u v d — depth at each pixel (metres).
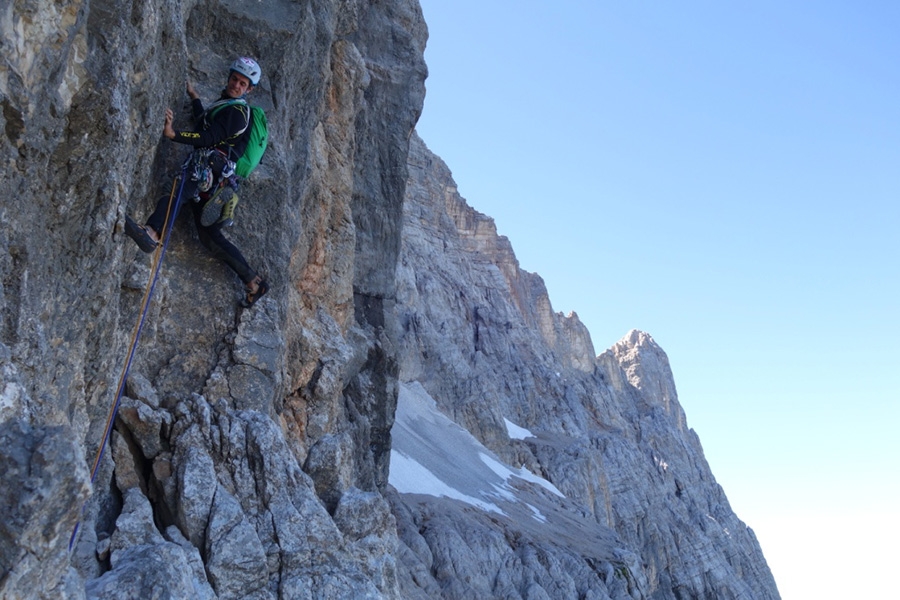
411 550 30.31
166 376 10.69
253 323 11.38
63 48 7.00
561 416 92.81
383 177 26.23
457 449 59.12
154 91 9.14
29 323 7.07
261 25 12.16
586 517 60.50
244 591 9.17
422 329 75.50
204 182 9.77
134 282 9.63
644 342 163.12
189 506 9.43
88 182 7.73
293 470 10.38
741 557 107.12
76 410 8.32
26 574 5.73
